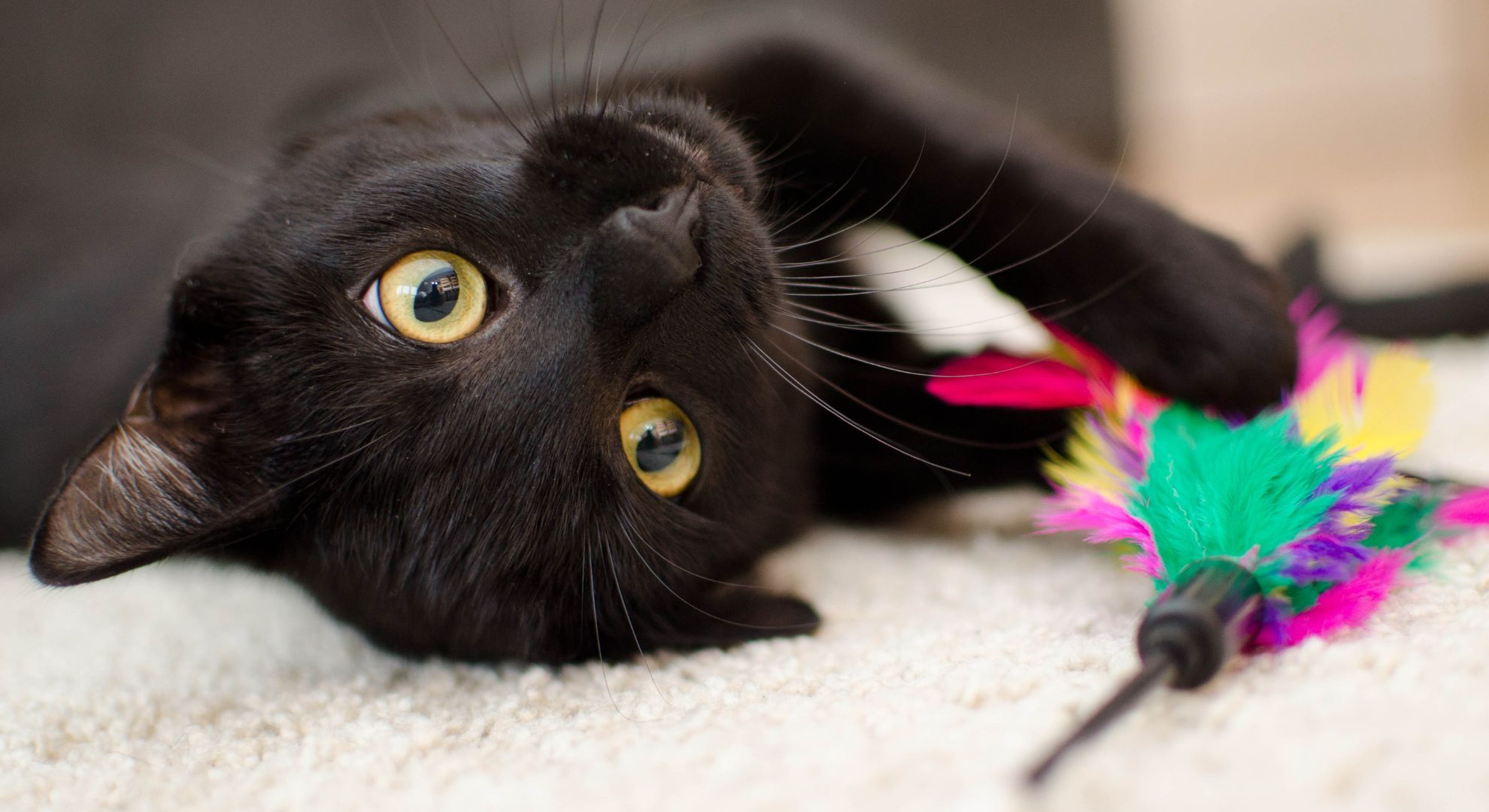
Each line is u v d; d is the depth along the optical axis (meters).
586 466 0.30
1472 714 0.23
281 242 0.31
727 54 0.36
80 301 0.41
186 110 0.55
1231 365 0.31
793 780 0.23
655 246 0.28
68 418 0.38
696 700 0.27
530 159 0.30
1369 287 0.49
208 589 0.37
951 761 0.23
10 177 0.50
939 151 0.35
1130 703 0.22
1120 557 0.30
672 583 0.31
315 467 0.30
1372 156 0.97
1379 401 0.30
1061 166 0.34
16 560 0.39
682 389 0.31
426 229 0.30
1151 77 1.00
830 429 0.38
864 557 0.36
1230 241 0.33
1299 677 0.24
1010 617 0.29
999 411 0.36
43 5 0.55
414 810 0.24
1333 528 0.26
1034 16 0.65
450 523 0.30
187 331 0.30
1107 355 0.32
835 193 0.36
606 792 0.24
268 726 0.28
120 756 0.27
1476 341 0.47
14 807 0.26
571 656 0.31
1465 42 0.95
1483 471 0.34
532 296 0.29
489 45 0.53
